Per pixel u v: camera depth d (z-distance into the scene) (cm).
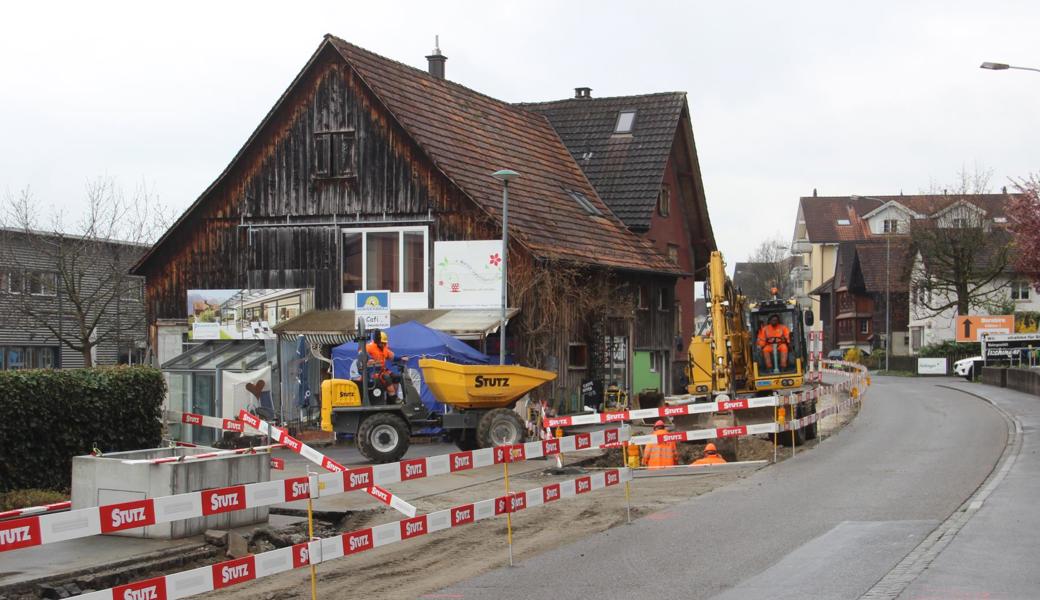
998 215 8269
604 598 1012
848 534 1271
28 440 1669
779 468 1981
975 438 2408
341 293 3306
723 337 2533
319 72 3347
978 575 1010
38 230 4594
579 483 1366
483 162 3469
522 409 2697
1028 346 5612
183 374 2884
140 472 1406
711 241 4684
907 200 10981
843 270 9962
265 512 1516
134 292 5125
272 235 3381
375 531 1062
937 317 7962
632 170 4144
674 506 1573
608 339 3547
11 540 752
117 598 809
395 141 3266
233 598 1145
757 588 1013
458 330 2973
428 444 2667
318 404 3062
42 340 5319
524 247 3109
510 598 1034
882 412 3319
